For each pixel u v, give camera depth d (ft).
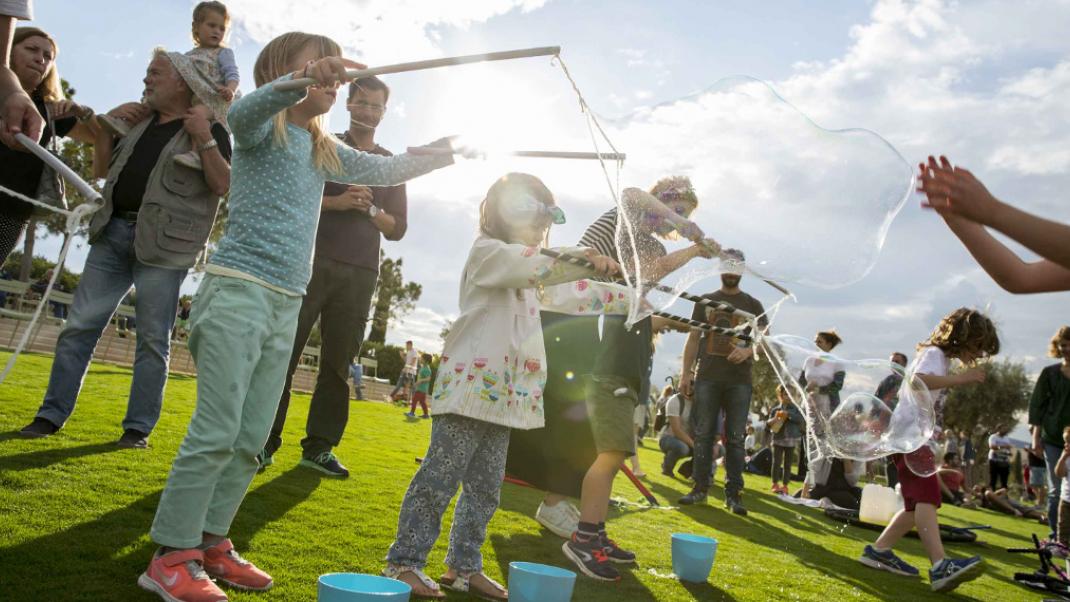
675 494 18.58
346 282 11.77
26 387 14.30
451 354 7.50
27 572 5.65
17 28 9.38
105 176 11.11
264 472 10.84
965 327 11.63
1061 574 13.05
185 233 10.43
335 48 7.33
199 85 10.42
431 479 7.17
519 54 6.35
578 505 12.60
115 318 39.73
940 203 5.21
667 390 36.29
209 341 6.16
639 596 8.09
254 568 6.39
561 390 10.63
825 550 13.23
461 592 7.36
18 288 27.07
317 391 11.78
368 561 7.44
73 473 8.44
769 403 71.56
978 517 27.55
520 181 7.89
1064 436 16.39
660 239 7.49
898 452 11.45
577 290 9.59
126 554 6.40
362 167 7.48
